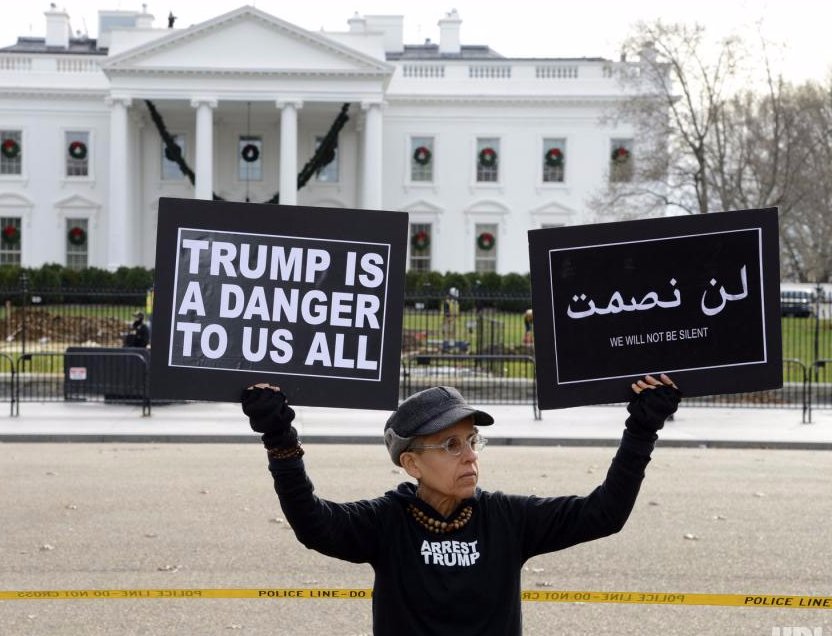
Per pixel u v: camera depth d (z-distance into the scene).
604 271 3.75
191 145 63.41
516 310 43.78
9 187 62.12
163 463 13.41
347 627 6.62
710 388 3.75
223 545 8.77
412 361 25.16
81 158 62.38
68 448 14.90
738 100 48.91
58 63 62.31
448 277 52.72
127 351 20.59
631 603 7.18
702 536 9.25
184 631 6.50
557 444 15.84
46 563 8.12
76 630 6.49
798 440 15.98
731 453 15.12
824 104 52.22
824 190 49.81
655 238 3.73
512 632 3.27
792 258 58.47
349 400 3.67
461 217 63.75
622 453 3.41
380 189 58.84
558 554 8.57
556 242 3.75
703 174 41.28
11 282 49.75
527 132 63.50
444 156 63.62
